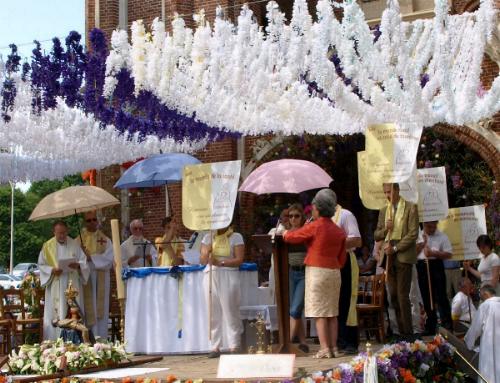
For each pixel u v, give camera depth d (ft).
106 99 38.37
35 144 45.29
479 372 35.73
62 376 31.86
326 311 32.45
